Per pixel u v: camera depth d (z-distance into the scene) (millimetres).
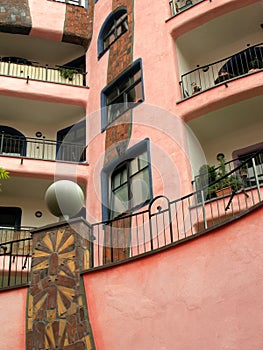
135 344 9539
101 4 20609
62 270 10812
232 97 14562
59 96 18984
